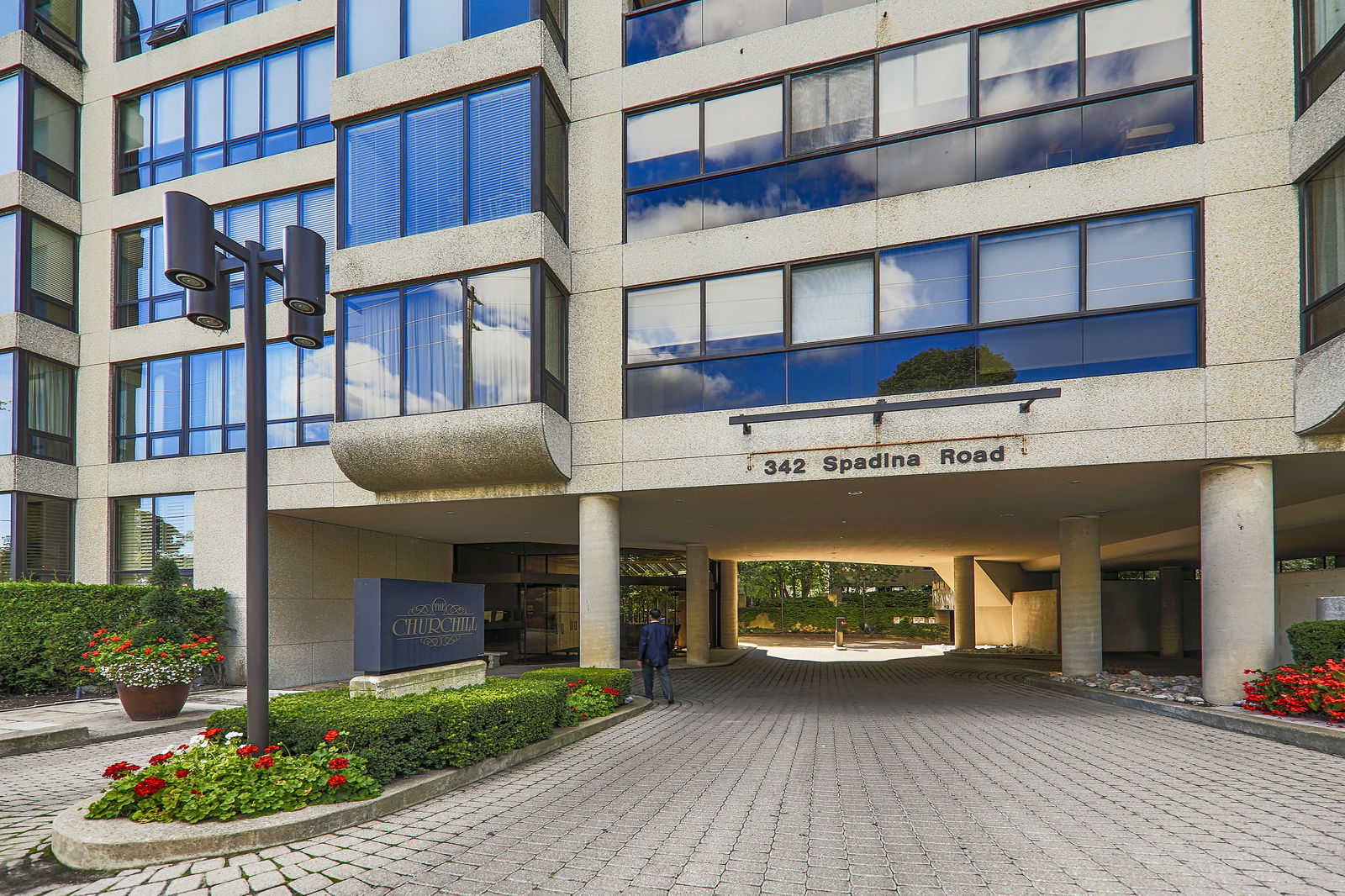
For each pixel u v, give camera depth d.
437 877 4.95
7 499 16.69
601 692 11.91
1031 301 11.36
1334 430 9.73
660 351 13.21
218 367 17.20
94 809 5.62
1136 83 11.23
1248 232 10.43
